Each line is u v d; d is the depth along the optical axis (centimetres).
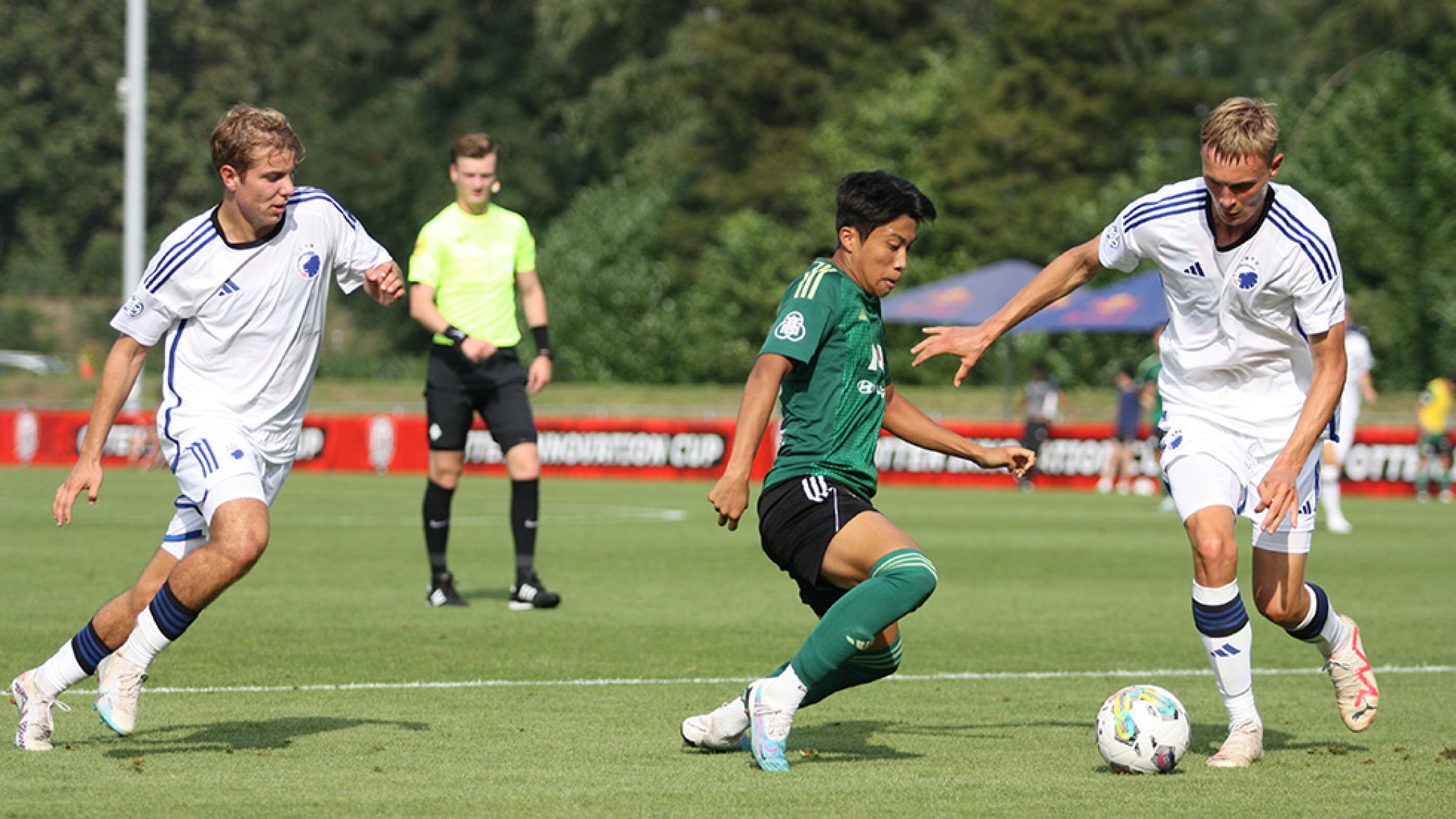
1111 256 2228
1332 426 2203
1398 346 15388
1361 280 15812
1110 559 5581
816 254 3131
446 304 3972
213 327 2122
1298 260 2084
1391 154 15850
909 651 3306
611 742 2228
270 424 2166
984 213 18150
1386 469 10044
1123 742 2012
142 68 13338
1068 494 10019
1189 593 4516
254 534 2017
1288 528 2203
